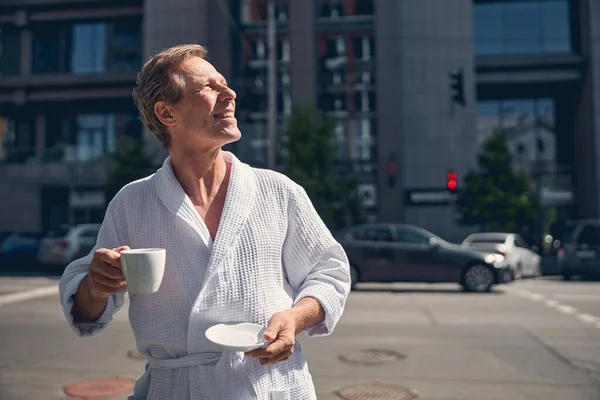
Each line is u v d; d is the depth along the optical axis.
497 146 22.94
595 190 26.22
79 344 6.42
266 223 1.39
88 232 18.08
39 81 28.75
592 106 26.39
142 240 1.39
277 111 26.50
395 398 4.48
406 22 26.38
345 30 26.83
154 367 1.37
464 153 26.06
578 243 15.18
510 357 5.84
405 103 26.34
